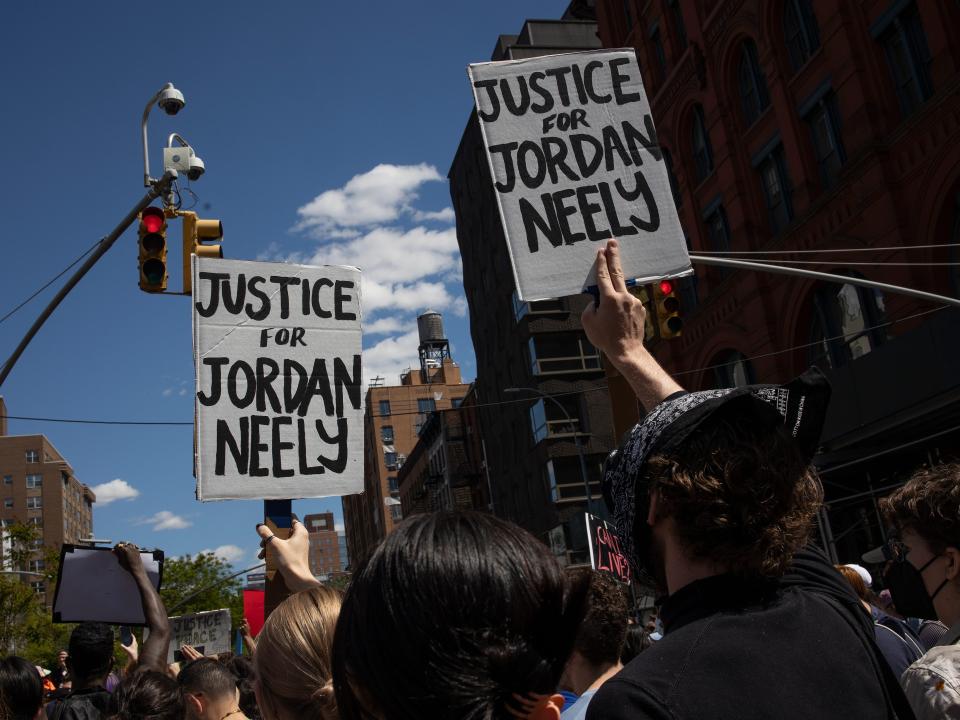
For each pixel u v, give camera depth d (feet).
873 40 58.90
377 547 4.00
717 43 75.41
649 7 86.84
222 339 16.79
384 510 289.74
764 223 71.77
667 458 5.10
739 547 4.83
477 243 159.43
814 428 5.68
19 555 127.13
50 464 393.09
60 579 16.16
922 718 6.63
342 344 17.42
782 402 5.71
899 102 57.82
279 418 16.65
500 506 154.10
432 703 3.59
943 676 6.61
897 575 9.10
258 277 17.30
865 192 58.49
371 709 3.84
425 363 313.73
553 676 3.87
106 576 16.38
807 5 65.46
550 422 129.29
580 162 12.88
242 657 20.02
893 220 56.13
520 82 13.21
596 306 7.06
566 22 147.74
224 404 16.47
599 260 7.10
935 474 8.79
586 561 122.52
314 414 16.85
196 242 33.83
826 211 62.85
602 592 10.30
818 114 65.36
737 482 4.85
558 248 12.53
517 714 3.70
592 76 13.24
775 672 4.45
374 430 297.33
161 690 11.79
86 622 16.10
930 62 55.01
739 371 75.10
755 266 36.17
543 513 131.54
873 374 54.70
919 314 52.47
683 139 81.56
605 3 94.73
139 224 33.40
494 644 3.67
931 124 53.57
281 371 16.90
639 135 13.00
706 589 4.90
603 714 4.37
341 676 3.89
